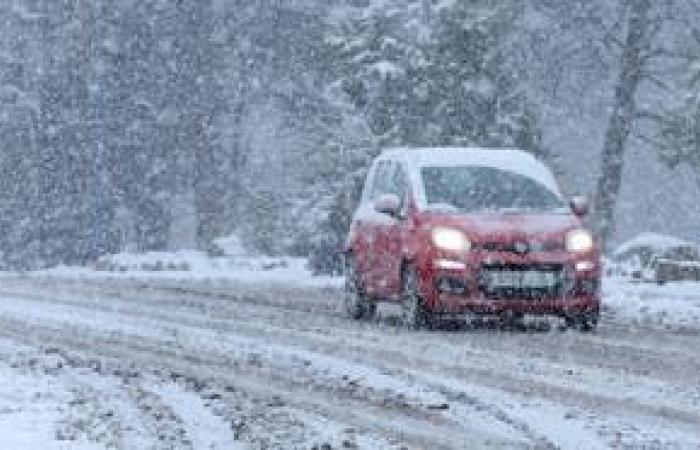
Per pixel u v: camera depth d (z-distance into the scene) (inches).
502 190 936.3
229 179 3075.8
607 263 1701.5
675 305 1118.4
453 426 467.8
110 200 2817.4
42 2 2861.7
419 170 951.0
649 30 2389.3
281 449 414.3
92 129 2819.9
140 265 1991.9
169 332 789.2
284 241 2207.2
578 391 564.4
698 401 540.1
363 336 793.6
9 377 577.3
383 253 938.1
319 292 1278.3
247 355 673.6
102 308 972.6
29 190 2785.4
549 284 866.1
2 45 2849.4
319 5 2960.1
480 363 664.4
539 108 2178.9
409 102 2098.9
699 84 2225.6
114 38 2869.1
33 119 2810.0
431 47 2112.5
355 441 431.2
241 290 1283.2
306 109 2989.7
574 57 2404.0
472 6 2119.8
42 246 2780.5
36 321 853.8
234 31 3029.0
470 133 2121.1
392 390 553.6
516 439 443.2
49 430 449.1
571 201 948.0
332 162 1950.1
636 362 691.4
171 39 2930.6
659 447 432.8
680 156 2290.8
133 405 504.4
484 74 2127.2
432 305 866.1
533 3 2375.7
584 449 426.9
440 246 866.1
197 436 438.6
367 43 2117.4
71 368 613.0
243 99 3065.9
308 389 555.5
